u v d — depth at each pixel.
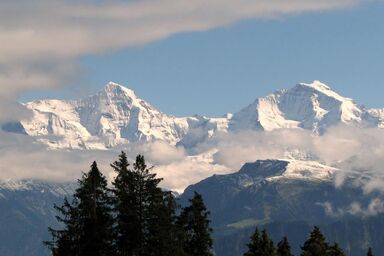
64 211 196.38
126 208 196.12
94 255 195.25
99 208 196.88
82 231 196.12
